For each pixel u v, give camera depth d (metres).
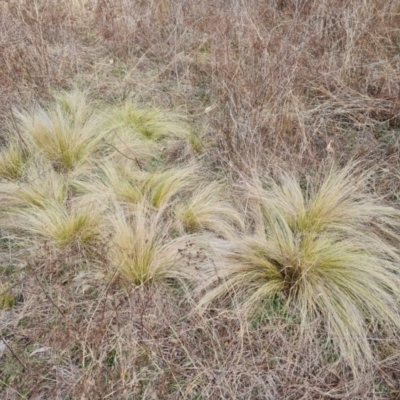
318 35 3.85
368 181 2.97
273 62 3.52
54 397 1.99
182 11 4.65
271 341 2.17
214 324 2.24
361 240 2.54
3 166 3.16
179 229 2.75
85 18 4.90
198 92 4.01
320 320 2.24
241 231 2.71
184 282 2.43
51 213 2.74
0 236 2.74
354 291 2.26
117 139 3.40
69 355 2.12
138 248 2.48
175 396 2.01
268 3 4.66
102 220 2.72
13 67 3.94
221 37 4.13
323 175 3.01
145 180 3.02
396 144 3.12
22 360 2.12
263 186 2.99
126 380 2.04
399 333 2.21
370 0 3.97
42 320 2.29
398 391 2.01
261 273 2.40
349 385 2.02
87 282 2.44
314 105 3.57
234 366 2.08
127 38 4.51
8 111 3.59
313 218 2.65
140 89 4.06
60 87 4.09
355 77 3.64
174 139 3.52
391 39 4.07
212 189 2.96
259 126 3.25
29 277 2.44
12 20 4.41
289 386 2.00
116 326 2.19
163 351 2.16
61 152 3.30
